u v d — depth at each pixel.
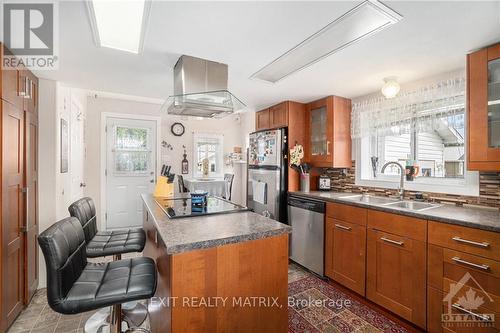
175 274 1.18
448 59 1.96
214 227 1.46
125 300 1.23
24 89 2.03
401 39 1.65
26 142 2.05
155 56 1.92
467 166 1.83
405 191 2.56
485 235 1.48
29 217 2.14
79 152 3.59
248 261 1.38
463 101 2.15
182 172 4.90
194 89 1.95
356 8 1.32
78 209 1.80
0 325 1.66
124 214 4.39
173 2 1.26
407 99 2.48
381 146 2.91
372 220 2.13
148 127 4.59
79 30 1.54
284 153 3.23
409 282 1.86
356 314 2.03
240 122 5.54
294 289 2.43
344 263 2.38
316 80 2.44
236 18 1.41
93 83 2.58
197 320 1.23
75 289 1.24
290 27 1.51
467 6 1.29
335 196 2.70
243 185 5.53
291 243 3.07
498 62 1.71
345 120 3.03
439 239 1.69
